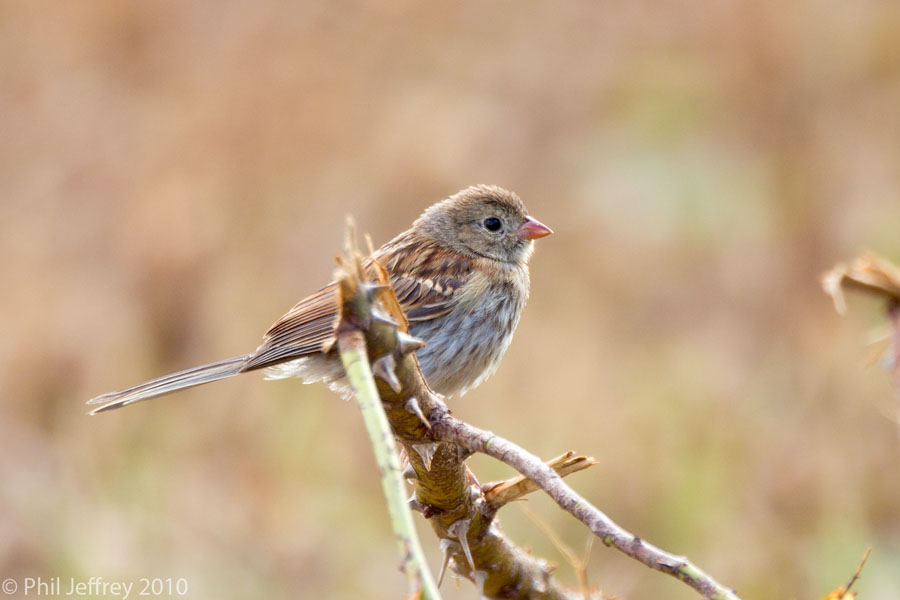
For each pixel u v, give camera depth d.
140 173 13.33
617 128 13.92
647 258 12.75
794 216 12.81
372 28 14.80
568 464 4.84
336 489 11.01
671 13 14.56
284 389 11.69
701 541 10.16
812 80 13.89
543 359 11.87
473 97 14.20
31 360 11.80
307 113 13.64
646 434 11.01
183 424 11.46
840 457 10.45
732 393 11.30
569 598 5.28
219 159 13.32
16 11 15.02
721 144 13.62
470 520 4.91
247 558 10.26
